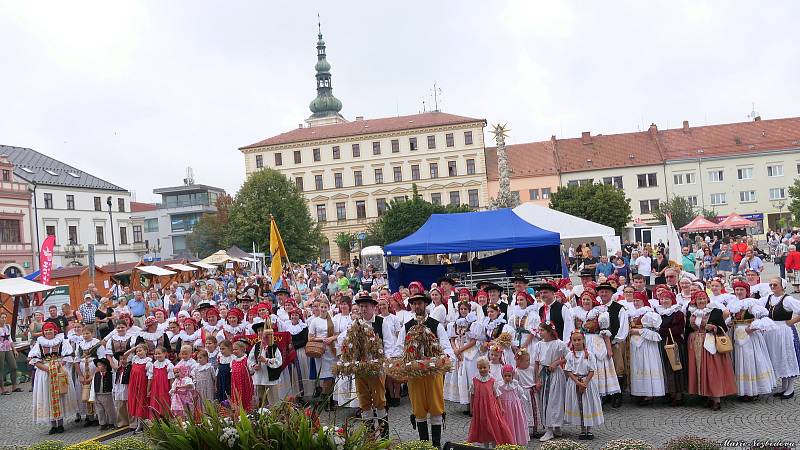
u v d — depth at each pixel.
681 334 11.38
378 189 92.44
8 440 12.43
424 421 9.42
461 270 25.89
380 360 9.81
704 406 11.44
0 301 27.56
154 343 12.77
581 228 25.52
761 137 85.25
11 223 63.78
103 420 12.81
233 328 13.47
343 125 95.94
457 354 12.00
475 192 90.81
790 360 11.64
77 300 34.91
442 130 91.25
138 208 102.44
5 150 70.25
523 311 11.64
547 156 89.44
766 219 83.62
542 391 10.22
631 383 11.62
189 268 41.72
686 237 53.69
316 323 13.32
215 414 6.70
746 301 11.49
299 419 6.66
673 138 87.94
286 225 75.81
